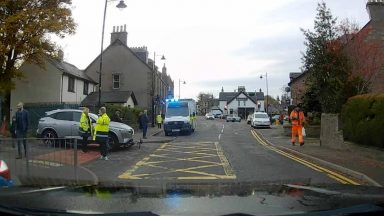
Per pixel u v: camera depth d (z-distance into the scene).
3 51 29.27
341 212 2.29
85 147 18.30
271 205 2.41
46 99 38.12
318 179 11.65
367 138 16.81
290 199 2.59
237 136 32.41
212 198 2.60
